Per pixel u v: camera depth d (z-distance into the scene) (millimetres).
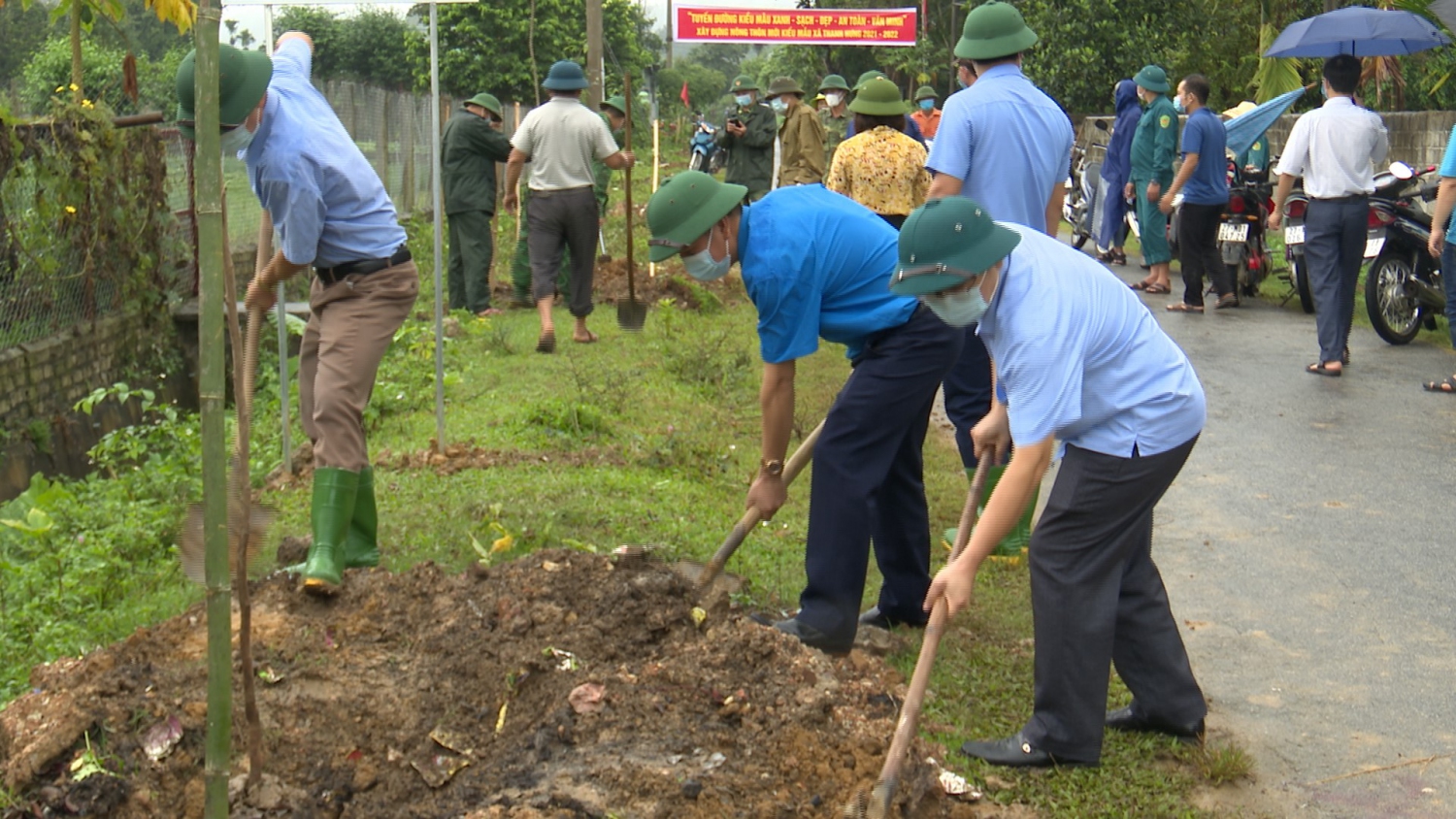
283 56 5078
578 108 10234
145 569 5871
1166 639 4145
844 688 4234
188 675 4090
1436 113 17031
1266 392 9117
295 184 4719
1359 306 12508
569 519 6023
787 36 18797
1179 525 6465
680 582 4672
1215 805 3857
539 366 9672
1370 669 4816
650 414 8352
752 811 3557
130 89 9125
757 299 4422
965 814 3674
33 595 5398
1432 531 6312
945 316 3619
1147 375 3799
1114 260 15398
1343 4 22500
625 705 3994
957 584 3516
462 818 3508
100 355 9914
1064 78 27453
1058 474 3951
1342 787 3977
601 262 14328
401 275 5121
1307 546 6125
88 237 9734
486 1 32500
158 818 3627
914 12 18922
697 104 56531
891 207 8180
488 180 11875
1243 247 12523
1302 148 9469
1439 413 8492
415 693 4191
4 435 8375
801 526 6184
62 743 3738
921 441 4953
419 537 5816
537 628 4426
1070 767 4012
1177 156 13109
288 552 5414
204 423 2768
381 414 8266
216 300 2721
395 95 20594
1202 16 27438
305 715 4078
